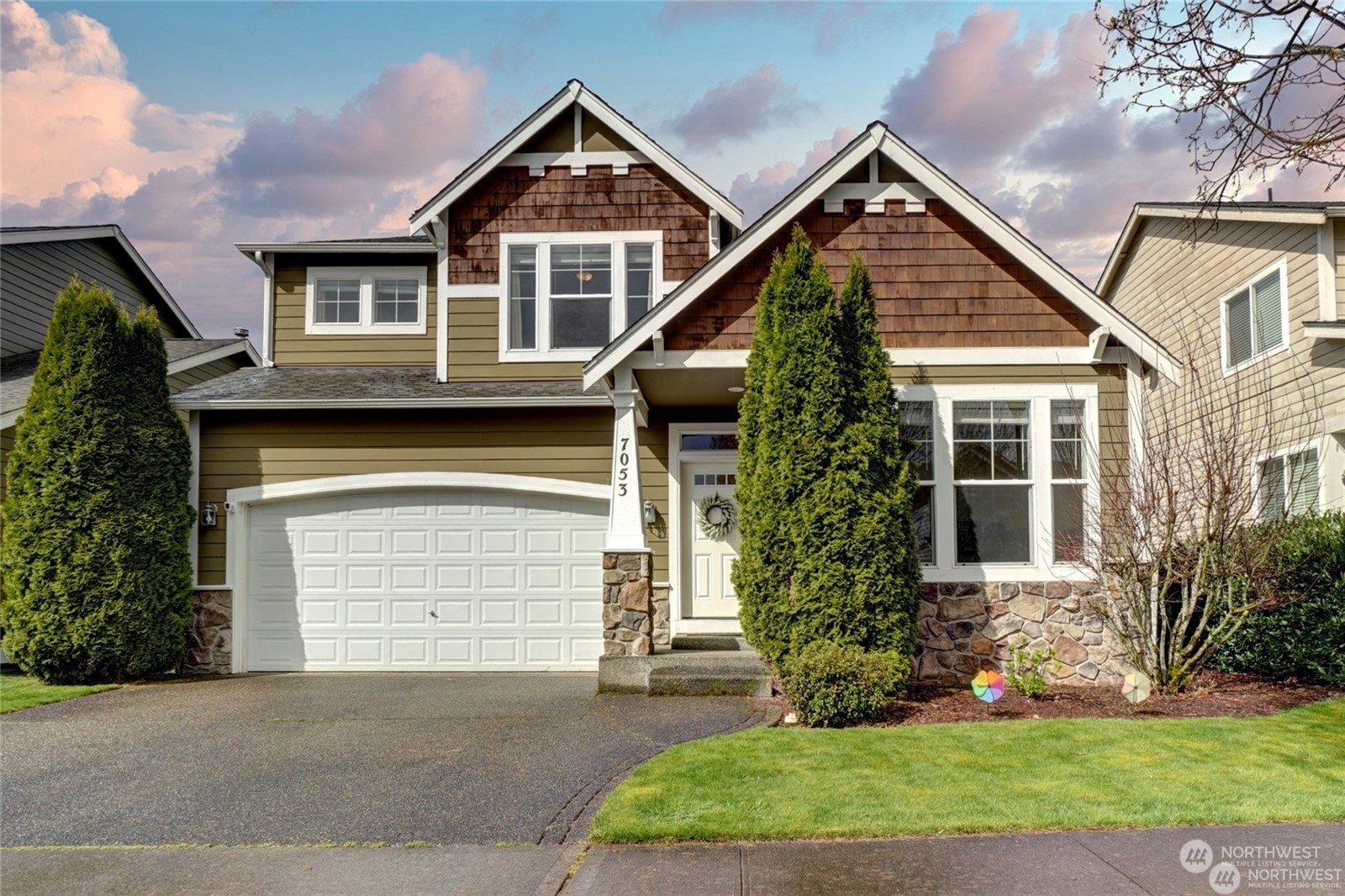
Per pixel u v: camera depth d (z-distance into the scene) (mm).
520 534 11828
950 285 10180
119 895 4816
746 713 8516
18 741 7918
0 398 12547
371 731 8141
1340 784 6047
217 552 11680
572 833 5641
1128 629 9438
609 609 9984
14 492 10734
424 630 11734
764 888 4676
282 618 11742
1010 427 10070
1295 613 9969
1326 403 12250
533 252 13211
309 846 5508
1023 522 9961
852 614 8672
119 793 6504
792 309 9211
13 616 10492
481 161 12984
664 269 13086
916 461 9984
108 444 10703
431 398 11578
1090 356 10039
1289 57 5781
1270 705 8617
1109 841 5227
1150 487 9289
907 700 8906
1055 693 9195
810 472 8906
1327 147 5938
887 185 10234
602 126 13305
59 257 16469
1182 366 10016
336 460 11805
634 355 10055
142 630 10602
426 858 5277
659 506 11977
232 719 8711
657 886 4727
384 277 14625
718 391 11141
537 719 8469
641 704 9023
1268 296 13750
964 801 5781
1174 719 7922
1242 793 5863
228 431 11836
